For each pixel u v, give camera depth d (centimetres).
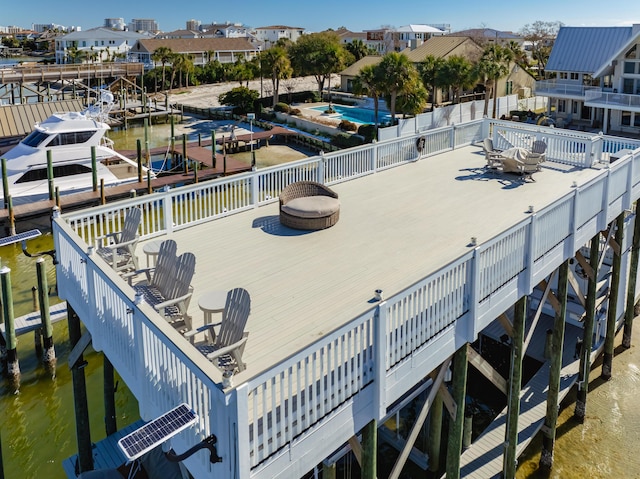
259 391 580
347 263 905
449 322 743
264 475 521
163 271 760
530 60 8250
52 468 1123
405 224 1073
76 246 770
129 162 2628
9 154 2384
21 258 2081
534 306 1438
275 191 1231
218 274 872
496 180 1346
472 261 757
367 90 3778
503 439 1112
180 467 800
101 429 1227
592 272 1178
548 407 1102
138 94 5697
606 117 3622
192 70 6359
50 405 1301
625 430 1216
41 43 14162
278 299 790
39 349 1455
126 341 652
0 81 3894
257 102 4716
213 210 1132
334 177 1324
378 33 10862
